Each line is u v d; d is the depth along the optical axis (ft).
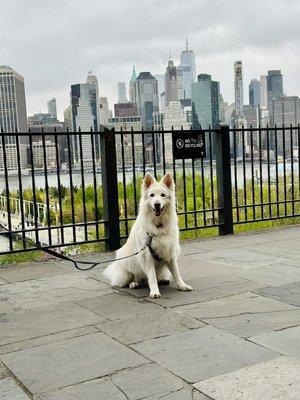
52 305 17.63
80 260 25.35
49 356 12.78
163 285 19.99
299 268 21.77
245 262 23.40
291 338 13.16
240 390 10.24
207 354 12.32
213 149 31.30
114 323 15.29
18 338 14.29
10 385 11.14
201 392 10.26
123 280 19.88
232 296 17.70
